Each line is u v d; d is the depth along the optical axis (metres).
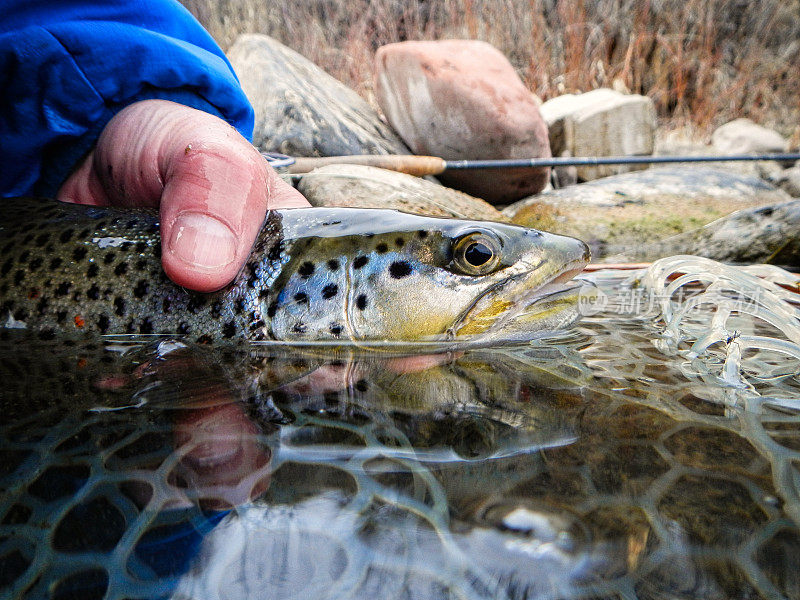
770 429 0.10
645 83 1.04
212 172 0.16
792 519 0.07
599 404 0.11
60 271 0.18
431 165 0.43
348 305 0.16
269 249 0.17
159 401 0.12
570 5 0.97
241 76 0.54
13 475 0.08
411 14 1.05
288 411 0.11
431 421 0.10
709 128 0.94
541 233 0.17
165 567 0.06
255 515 0.07
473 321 0.16
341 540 0.07
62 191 0.24
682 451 0.09
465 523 0.07
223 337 0.17
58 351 0.16
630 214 0.44
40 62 0.21
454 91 0.51
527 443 0.09
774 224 0.34
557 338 0.16
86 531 0.07
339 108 0.54
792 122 1.00
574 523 0.07
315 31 0.98
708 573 0.06
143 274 0.18
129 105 0.23
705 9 1.04
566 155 0.65
